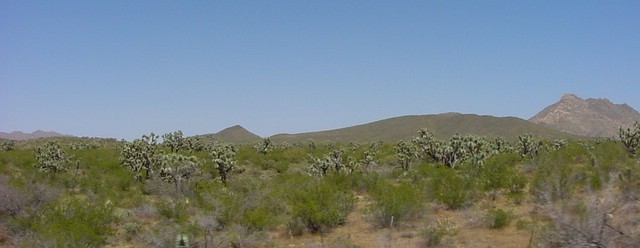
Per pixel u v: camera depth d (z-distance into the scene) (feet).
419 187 81.15
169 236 53.98
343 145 210.18
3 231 58.90
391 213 64.18
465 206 72.69
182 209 71.56
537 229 51.62
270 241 59.16
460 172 101.76
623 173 74.43
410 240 56.18
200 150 177.27
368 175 96.89
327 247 54.60
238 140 525.75
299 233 63.87
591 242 32.91
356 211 74.38
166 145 173.27
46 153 126.82
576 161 115.75
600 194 38.75
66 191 93.45
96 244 55.83
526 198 74.84
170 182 92.43
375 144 180.55
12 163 138.21
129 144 122.21
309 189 72.79
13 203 63.77
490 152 127.13
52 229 53.06
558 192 56.65
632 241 32.78
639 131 124.77
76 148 204.03
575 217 35.58
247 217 62.49
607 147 125.49
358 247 54.24
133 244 58.44
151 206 78.95
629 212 37.32
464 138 116.78
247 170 137.69
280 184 87.56
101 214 61.87
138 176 107.45
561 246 38.73
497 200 78.74
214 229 61.46
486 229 60.13
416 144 126.11
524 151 132.36
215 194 74.23
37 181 97.71
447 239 54.70
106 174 114.73
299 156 163.02
